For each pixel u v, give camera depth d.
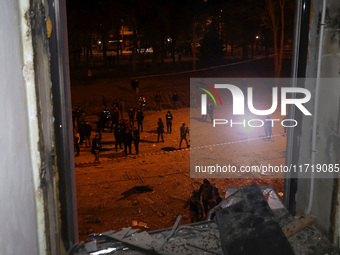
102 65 50.41
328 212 2.07
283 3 31.17
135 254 2.01
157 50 51.94
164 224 9.28
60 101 1.71
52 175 1.63
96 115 24.36
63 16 1.70
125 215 9.84
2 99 1.17
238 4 39.78
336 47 1.89
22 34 1.34
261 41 62.31
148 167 13.82
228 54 62.41
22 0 1.33
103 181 12.46
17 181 1.30
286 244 1.96
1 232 1.17
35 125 1.43
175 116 23.47
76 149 15.67
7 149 1.21
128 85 35.53
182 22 44.91
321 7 2.00
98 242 2.09
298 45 2.19
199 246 2.05
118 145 17.30
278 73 32.06
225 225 2.13
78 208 10.31
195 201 8.16
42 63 1.49
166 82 36.53
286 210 2.40
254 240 1.98
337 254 2.00
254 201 2.31
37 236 1.52
